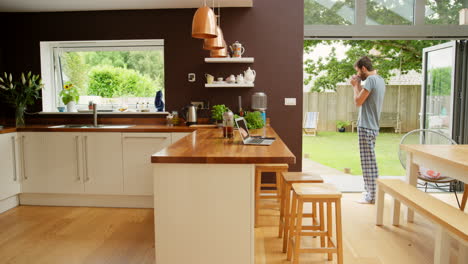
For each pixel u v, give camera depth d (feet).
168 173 5.89
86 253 8.29
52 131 12.03
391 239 9.14
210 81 13.15
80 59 14.62
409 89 34.91
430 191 13.80
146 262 7.81
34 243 8.92
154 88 14.53
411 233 9.57
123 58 14.48
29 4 12.82
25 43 13.96
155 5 13.12
